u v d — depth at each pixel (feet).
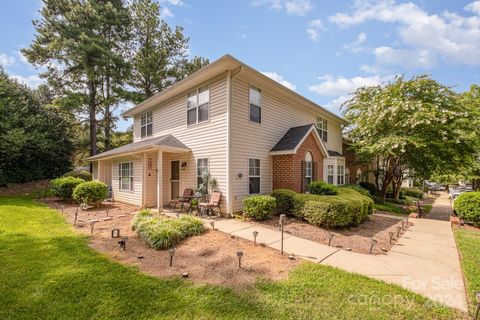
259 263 13.75
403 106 34.81
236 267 13.14
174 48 70.54
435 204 57.52
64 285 10.91
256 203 24.53
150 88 69.05
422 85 37.52
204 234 19.40
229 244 17.03
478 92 47.93
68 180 37.17
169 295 10.23
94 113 62.28
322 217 22.15
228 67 26.43
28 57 55.72
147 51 67.00
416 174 45.75
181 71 71.31
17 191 47.93
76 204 35.68
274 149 32.22
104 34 61.52
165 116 38.22
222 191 27.50
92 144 61.77
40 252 14.90
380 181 66.03
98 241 17.53
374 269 13.34
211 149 29.22
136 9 64.90
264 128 32.17
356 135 49.34
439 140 34.24
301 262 14.02
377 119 37.55
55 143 56.70
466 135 33.53
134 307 9.40
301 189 32.04
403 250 16.96
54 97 61.00
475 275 12.60
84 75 59.82
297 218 25.85
